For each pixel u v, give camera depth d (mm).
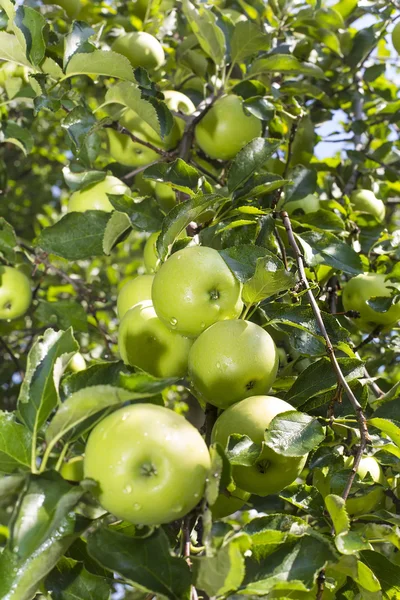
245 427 996
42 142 2258
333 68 1536
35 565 911
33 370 957
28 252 1489
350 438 1088
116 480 909
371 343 1468
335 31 1473
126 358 1103
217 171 1395
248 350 1021
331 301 1312
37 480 912
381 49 1790
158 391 924
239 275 1051
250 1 1442
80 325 1430
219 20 1362
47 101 1186
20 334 1799
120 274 1970
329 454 1060
